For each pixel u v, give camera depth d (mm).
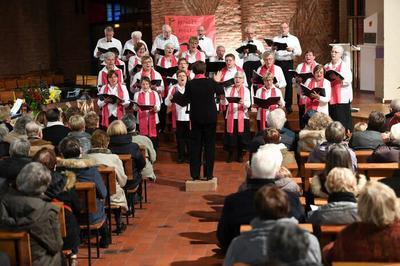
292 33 15438
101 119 11945
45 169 5387
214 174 11031
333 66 11320
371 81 15312
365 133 7863
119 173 7562
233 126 11609
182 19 15062
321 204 6105
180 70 11266
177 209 9023
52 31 23016
